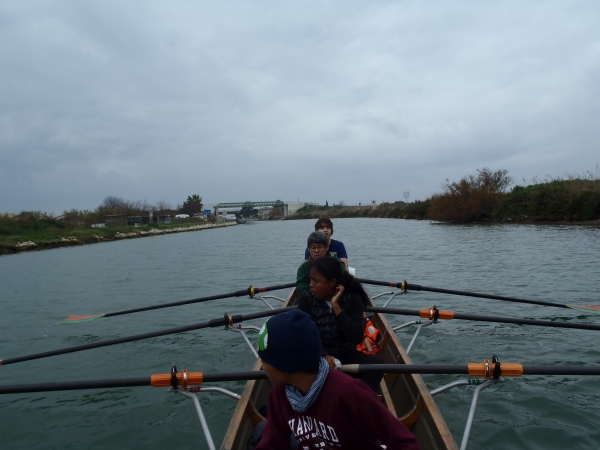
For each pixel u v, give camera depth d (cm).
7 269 2112
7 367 748
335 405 211
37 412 582
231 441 344
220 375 395
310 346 214
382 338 636
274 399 237
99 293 1406
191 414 562
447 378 627
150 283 1566
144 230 5509
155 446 494
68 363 757
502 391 581
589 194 3362
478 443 467
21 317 1119
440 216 4628
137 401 607
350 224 6334
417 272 1545
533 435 477
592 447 452
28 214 4397
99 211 6072
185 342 840
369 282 823
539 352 711
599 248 1916
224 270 1861
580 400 550
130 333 929
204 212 11025
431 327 867
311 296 414
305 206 13650
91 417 564
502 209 4188
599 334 801
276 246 3148
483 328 853
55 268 2097
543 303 802
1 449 498
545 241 2309
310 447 219
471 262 1714
